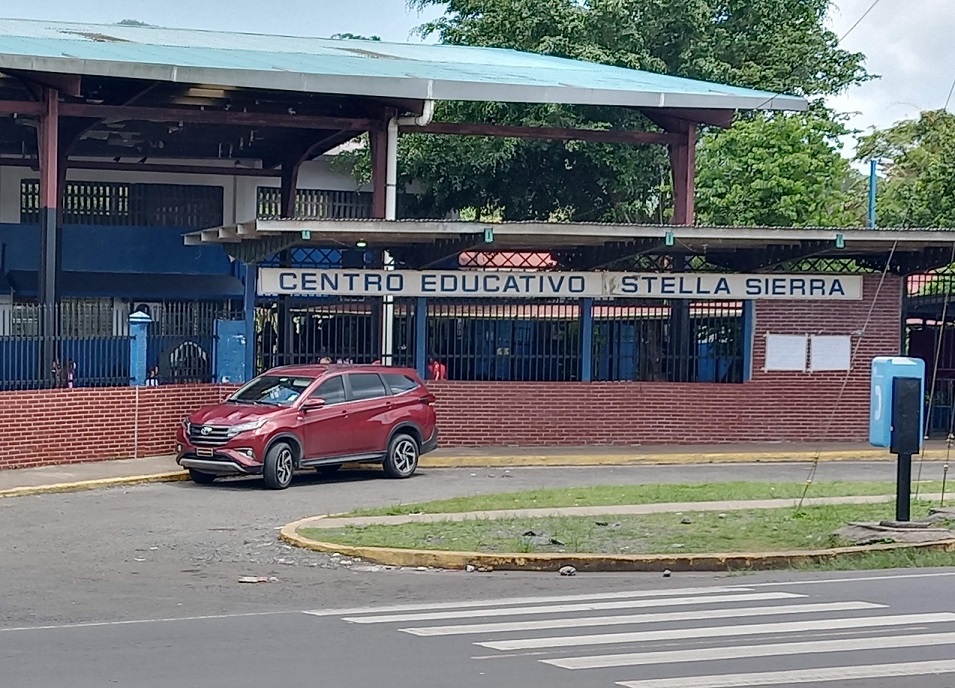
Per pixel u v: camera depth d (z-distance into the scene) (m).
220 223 37.34
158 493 20.08
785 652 9.09
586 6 41.03
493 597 12.09
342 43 34.66
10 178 35.12
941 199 40.41
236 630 10.16
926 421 29.88
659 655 9.01
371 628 10.20
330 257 31.88
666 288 27.20
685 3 40.09
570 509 17.34
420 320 26.59
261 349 26.02
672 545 14.35
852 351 28.16
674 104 29.05
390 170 29.06
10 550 14.77
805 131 39.84
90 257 34.78
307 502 19.16
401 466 22.28
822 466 25.03
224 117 27.64
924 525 14.93
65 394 22.53
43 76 24.66
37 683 8.20
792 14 43.56
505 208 39.31
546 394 26.91
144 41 29.72
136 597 11.94
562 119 37.09
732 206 39.16
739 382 27.94
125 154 35.44
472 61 32.38
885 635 9.70
